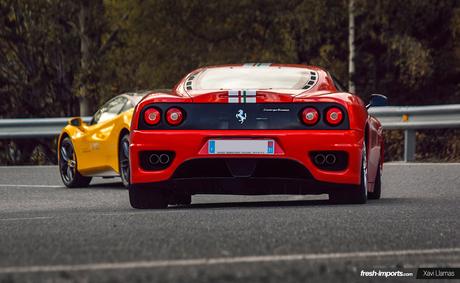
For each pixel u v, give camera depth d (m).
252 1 81.31
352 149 19.47
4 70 81.44
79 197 26.53
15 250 12.33
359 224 15.47
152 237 13.70
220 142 19.28
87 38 81.06
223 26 82.44
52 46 80.38
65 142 31.84
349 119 19.58
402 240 13.34
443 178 30.72
